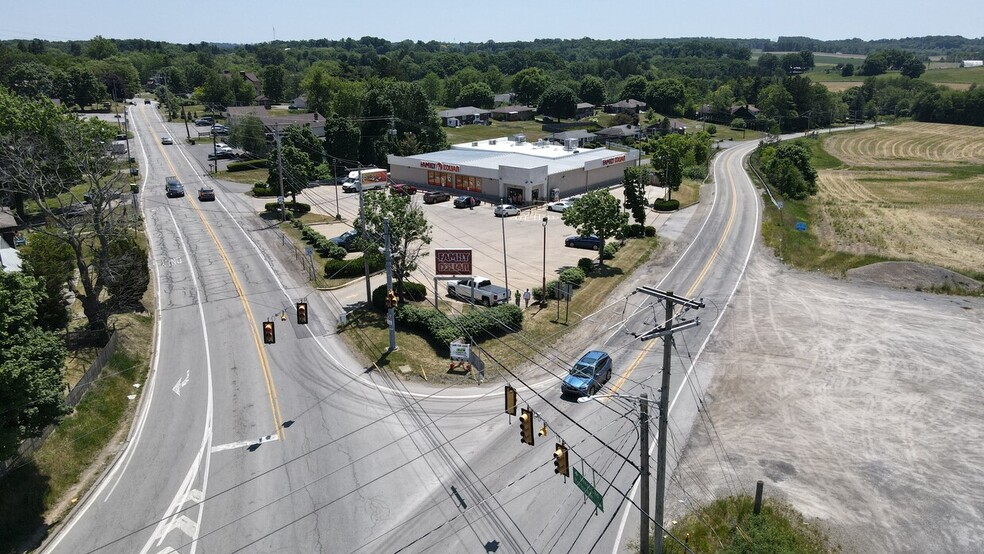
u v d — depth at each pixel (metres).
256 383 35.06
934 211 78.19
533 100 197.12
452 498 25.22
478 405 32.75
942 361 37.88
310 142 97.50
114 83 178.25
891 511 25.05
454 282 47.31
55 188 53.69
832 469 27.62
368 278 45.22
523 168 77.38
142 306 44.44
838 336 41.69
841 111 197.75
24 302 25.00
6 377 21.67
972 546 23.28
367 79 177.12
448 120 160.75
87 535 23.55
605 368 34.88
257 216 71.00
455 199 78.31
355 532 23.39
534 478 26.44
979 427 30.92
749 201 86.06
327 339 40.66
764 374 36.34
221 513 24.56
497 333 41.09
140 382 35.31
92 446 29.08
